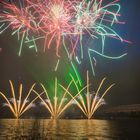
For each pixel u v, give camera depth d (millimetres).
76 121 97875
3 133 50156
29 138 41875
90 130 57844
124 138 42000
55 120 107125
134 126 69938
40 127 65938
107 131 55000
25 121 98125
